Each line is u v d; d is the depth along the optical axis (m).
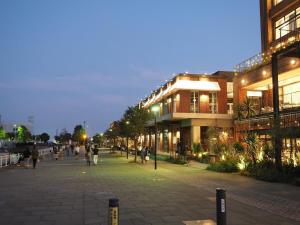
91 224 8.84
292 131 18.41
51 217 9.62
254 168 19.89
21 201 12.07
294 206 11.02
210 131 34.06
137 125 36.59
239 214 9.93
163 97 52.09
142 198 12.52
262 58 34.66
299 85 32.47
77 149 46.34
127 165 29.59
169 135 54.09
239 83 39.28
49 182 17.55
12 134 122.50
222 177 19.39
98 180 18.31
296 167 17.62
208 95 46.00
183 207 10.88
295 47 19.48
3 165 29.78
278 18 35.19
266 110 32.06
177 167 26.81
